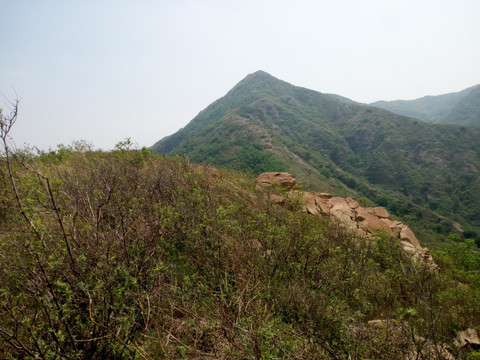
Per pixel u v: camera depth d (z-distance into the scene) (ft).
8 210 11.03
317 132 504.84
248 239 14.05
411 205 264.31
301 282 12.39
